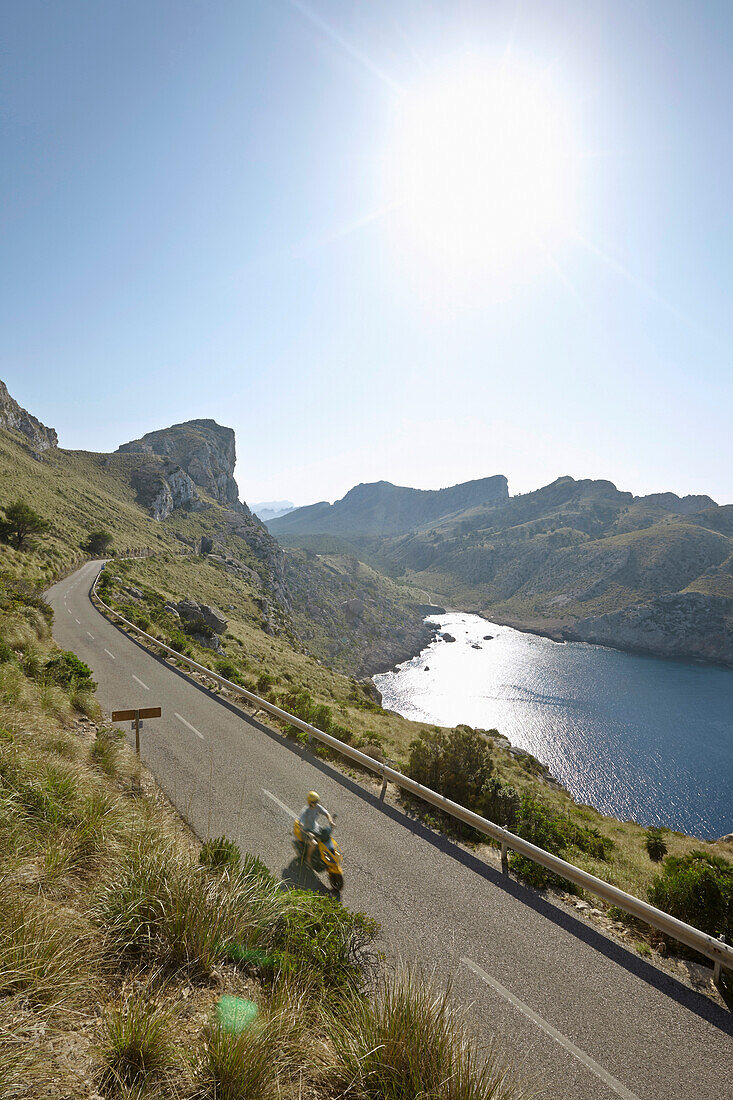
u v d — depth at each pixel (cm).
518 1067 500
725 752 9844
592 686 14875
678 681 15912
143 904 496
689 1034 571
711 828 7319
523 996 605
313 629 17812
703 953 646
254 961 504
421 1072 372
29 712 1089
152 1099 301
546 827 1113
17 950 371
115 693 1867
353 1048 392
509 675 16112
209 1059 343
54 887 500
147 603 5238
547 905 816
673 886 809
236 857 685
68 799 695
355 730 2177
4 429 13475
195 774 1190
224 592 10250
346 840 962
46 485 10444
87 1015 362
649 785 8481
